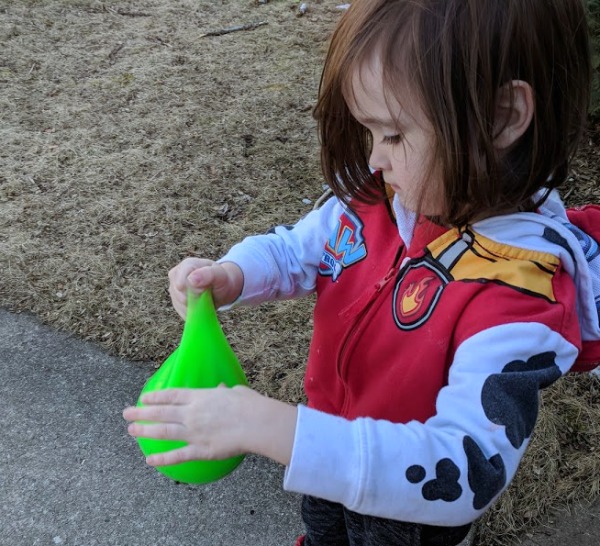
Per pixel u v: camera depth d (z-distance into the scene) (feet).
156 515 5.79
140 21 14.62
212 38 13.97
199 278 3.23
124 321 7.59
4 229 8.80
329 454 2.34
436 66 2.41
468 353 2.57
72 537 5.64
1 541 5.60
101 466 6.19
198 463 2.95
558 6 2.51
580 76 2.75
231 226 8.91
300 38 13.94
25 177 9.72
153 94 11.87
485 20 2.37
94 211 9.12
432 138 2.53
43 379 6.98
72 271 8.20
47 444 6.36
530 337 2.53
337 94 3.03
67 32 13.98
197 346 3.00
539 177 2.74
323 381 3.71
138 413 2.45
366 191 3.43
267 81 12.35
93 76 12.41
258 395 2.47
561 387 6.59
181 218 9.02
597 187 9.27
